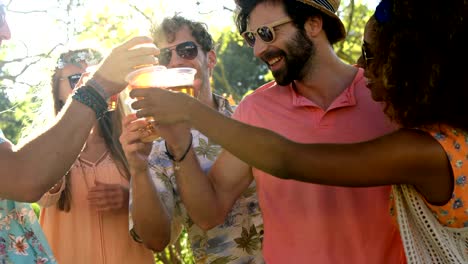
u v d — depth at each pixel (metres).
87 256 1.97
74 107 1.36
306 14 1.59
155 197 1.71
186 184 1.62
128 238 2.00
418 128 1.25
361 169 1.24
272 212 1.58
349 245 1.52
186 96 1.28
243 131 1.27
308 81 1.61
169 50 2.06
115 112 2.03
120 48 1.39
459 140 1.23
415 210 1.29
